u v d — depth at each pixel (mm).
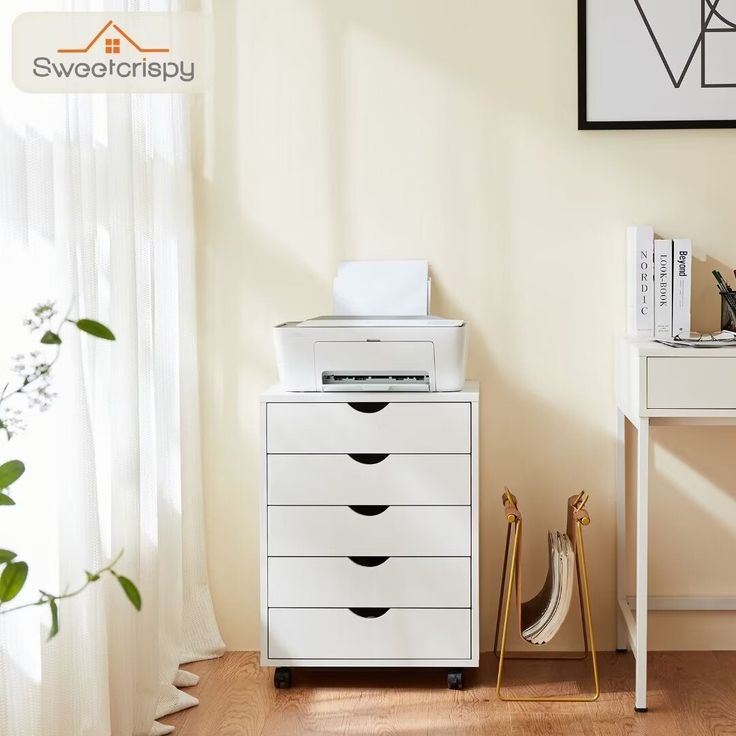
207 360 2574
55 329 1591
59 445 1639
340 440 2234
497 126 2510
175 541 2295
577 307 2531
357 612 2285
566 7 2484
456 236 2535
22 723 1488
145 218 2031
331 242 2551
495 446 2562
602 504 2553
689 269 2393
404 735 2051
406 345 2211
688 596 2553
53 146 1613
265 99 2533
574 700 2230
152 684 2039
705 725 2084
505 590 2549
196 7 2521
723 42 2453
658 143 2500
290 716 2156
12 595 1088
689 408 2070
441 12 2502
